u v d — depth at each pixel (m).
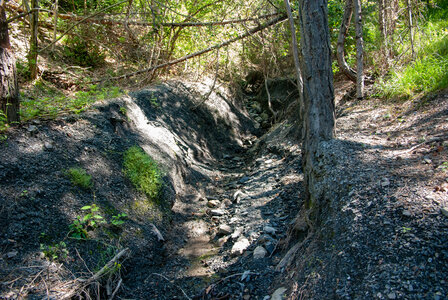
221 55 9.57
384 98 6.05
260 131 9.73
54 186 3.83
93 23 7.61
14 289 2.79
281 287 3.04
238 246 3.97
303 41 4.13
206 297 3.25
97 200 4.08
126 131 5.57
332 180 3.55
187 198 5.62
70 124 4.76
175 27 8.48
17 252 3.10
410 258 2.37
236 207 5.27
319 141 4.10
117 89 6.45
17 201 3.46
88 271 3.29
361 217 2.89
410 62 6.35
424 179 3.01
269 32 8.09
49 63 7.71
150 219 4.46
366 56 7.89
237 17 8.12
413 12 7.55
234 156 8.16
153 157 5.46
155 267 3.84
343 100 7.05
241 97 10.83
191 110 8.31
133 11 8.10
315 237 3.29
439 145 3.66
